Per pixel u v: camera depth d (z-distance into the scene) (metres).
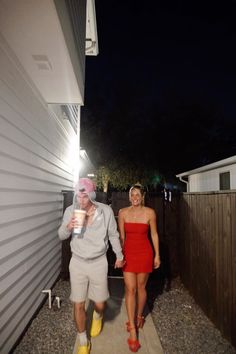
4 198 3.40
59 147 6.95
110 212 3.50
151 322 4.39
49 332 4.07
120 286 6.12
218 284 4.14
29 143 4.43
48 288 5.57
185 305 5.14
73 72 4.29
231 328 3.71
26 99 4.29
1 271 3.28
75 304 3.39
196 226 5.27
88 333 4.02
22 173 4.07
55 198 6.38
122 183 24.47
